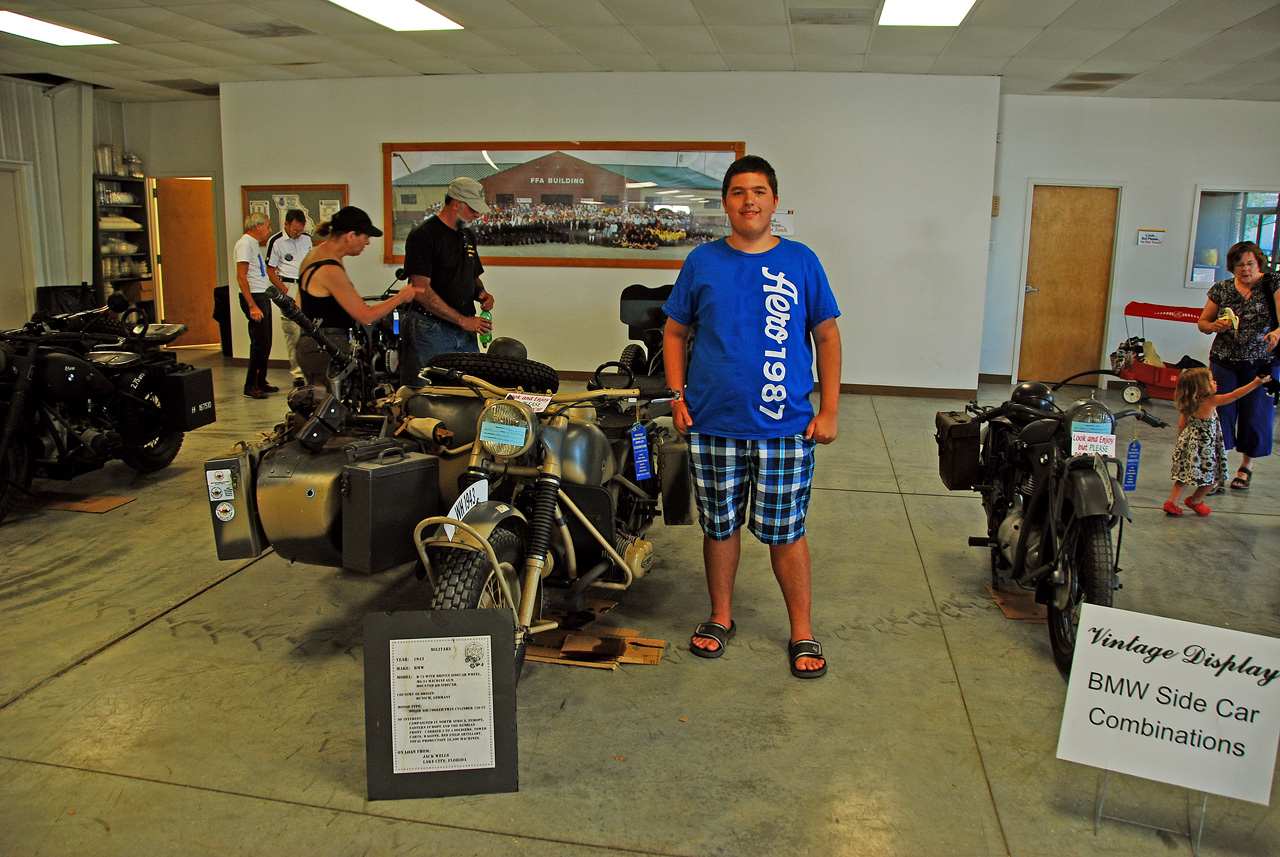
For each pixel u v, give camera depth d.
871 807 1.93
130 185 10.19
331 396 2.51
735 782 2.01
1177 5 5.57
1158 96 8.31
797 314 2.47
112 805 1.90
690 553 3.65
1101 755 1.84
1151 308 7.39
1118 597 3.18
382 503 2.32
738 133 8.00
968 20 6.01
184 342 10.66
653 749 2.15
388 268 8.75
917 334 8.05
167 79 8.73
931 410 7.31
